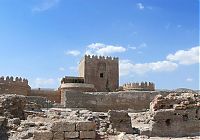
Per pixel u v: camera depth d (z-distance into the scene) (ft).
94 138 77.30
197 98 156.25
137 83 293.84
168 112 148.97
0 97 115.85
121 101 228.02
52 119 107.34
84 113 122.83
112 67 321.73
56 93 268.41
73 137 76.38
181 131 148.05
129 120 124.06
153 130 143.84
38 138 75.41
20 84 242.17
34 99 187.01
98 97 221.87
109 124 107.24
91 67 314.14
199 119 151.12
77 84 269.03
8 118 104.99
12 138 85.56
